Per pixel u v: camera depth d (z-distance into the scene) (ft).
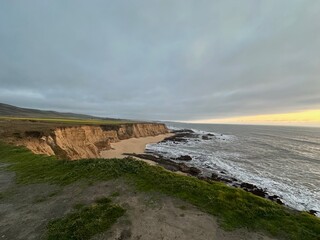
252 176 105.91
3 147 75.46
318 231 24.11
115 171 41.93
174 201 30.48
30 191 36.14
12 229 24.61
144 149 195.83
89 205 29.53
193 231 23.43
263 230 24.02
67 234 22.81
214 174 106.52
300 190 86.48
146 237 22.31
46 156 62.69
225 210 27.89
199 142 259.60
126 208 28.45
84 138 154.40
